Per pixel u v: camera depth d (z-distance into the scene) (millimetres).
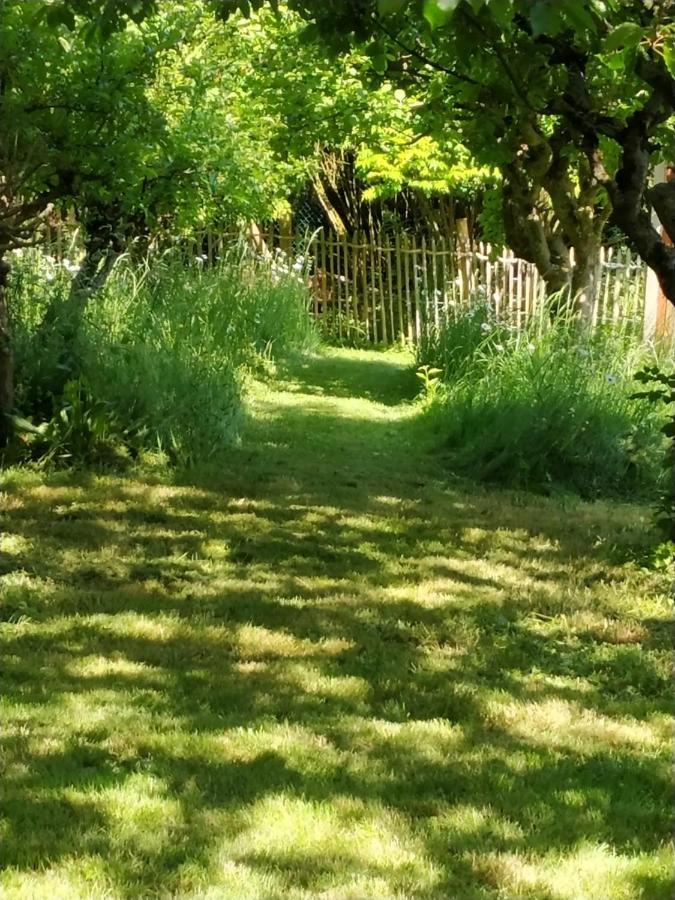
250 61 14141
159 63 9211
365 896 3547
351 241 20156
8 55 7941
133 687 5137
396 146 16578
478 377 12125
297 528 8055
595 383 10844
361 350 18266
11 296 10219
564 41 5348
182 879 3590
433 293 17516
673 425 6176
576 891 3662
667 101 4703
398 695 5266
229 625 6043
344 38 5648
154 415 9664
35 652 5484
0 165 8031
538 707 5199
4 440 8977
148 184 9812
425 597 6734
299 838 3881
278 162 16344
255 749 4562
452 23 4609
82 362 9812
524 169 11594
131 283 12641
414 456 10742
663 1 4285
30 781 4176
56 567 6777
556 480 10008
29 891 3463
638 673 5723
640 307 14820
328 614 6312
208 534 7711
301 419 11953
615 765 4633
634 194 5098
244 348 14266
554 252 13078
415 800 4219
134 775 4266
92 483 8680
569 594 6934
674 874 3795
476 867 3764
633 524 8773
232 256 16188
